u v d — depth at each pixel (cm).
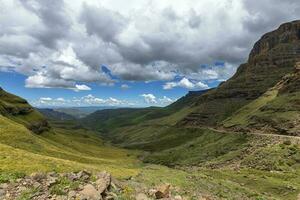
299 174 14562
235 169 17350
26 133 15112
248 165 17775
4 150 5988
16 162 4641
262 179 12794
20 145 13488
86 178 2881
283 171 15525
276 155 17775
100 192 2492
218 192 6931
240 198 6906
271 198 8225
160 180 6494
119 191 2848
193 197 4000
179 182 6944
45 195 2312
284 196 10644
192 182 7581
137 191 3117
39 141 15525
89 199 2284
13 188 2517
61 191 2398
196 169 18550
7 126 14975
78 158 14975
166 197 3127
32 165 4634
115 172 6619
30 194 2328
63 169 4925
